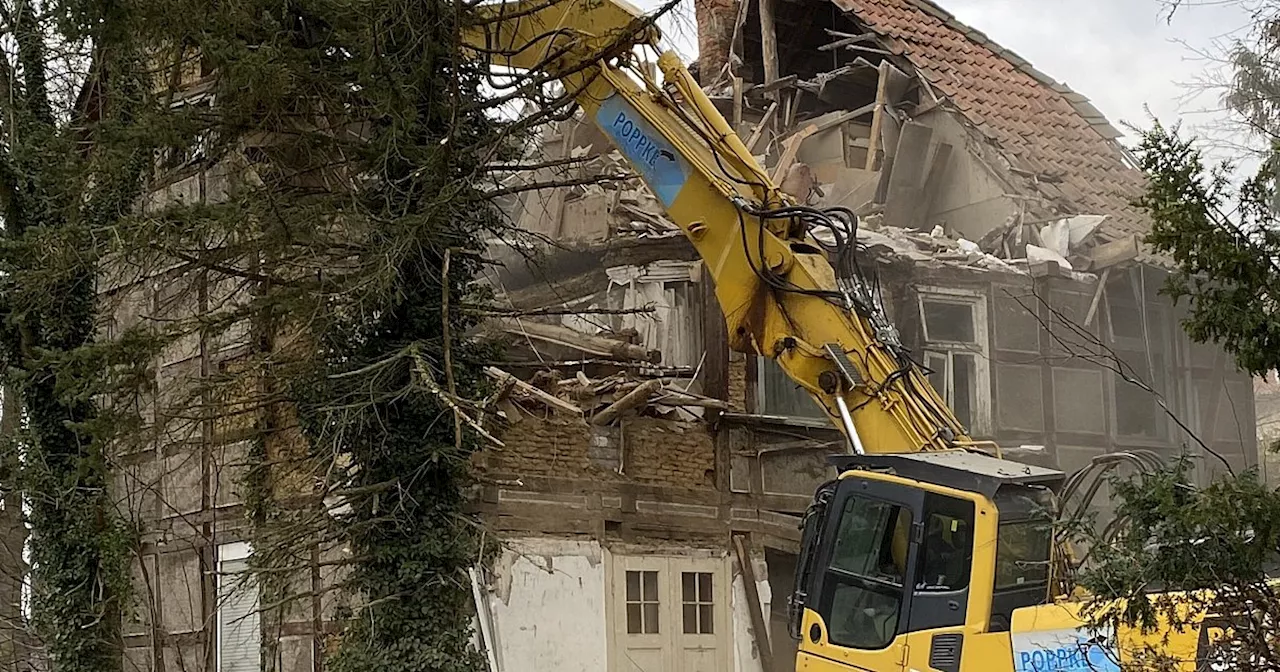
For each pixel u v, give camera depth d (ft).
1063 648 29.48
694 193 40.19
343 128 40.88
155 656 51.62
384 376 39.52
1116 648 27.17
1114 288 62.64
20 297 43.60
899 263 58.39
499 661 47.32
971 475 32.04
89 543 48.98
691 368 57.11
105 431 41.50
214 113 39.99
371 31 37.86
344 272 40.57
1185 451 24.43
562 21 42.22
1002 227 64.64
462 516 41.60
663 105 41.22
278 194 39.27
